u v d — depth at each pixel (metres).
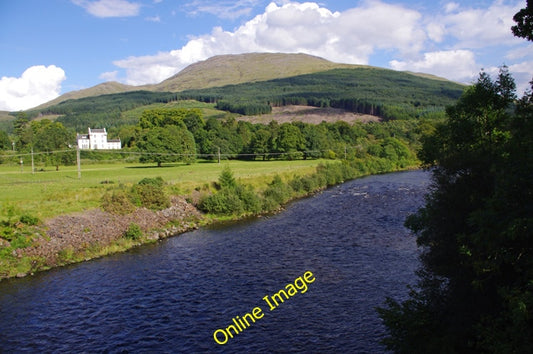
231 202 47.41
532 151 12.09
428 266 18.92
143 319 21.23
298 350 17.77
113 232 36.38
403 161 108.94
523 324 10.25
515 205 11.76
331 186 74.00
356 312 21.19
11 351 18.38
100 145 174.88
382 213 46.62
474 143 21.95
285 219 45.44
